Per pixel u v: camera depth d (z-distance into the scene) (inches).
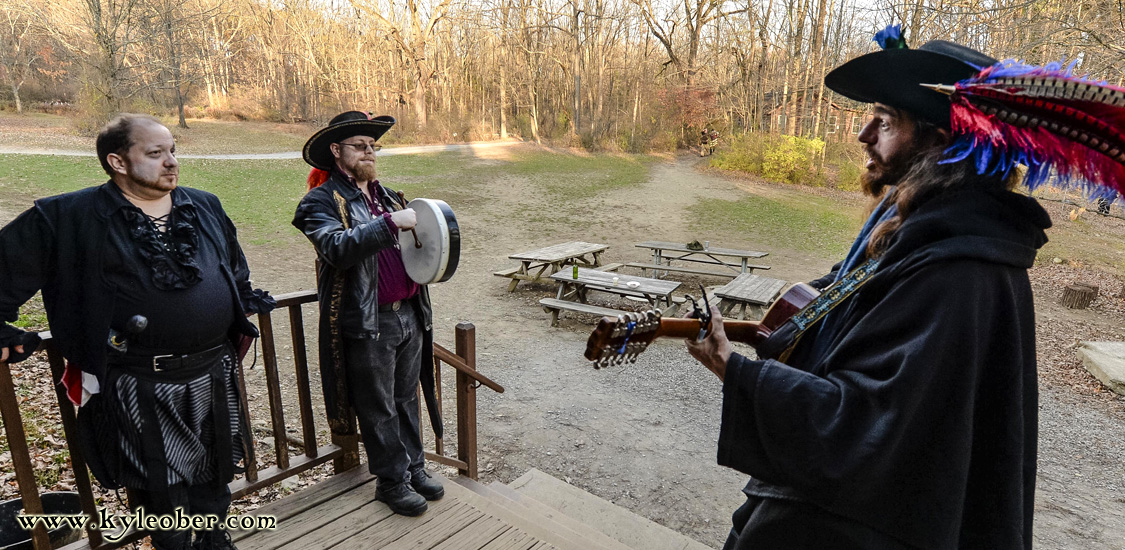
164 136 77.2
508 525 107.4
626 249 624.4
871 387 43.5
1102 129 36.9
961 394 42.0
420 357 115.6
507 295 441.1
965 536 48.6
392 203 113.2
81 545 86.7
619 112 1672.0
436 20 1573.6
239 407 91.3
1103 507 211.2
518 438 234.5
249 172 936.9
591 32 1619.1
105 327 74.3
